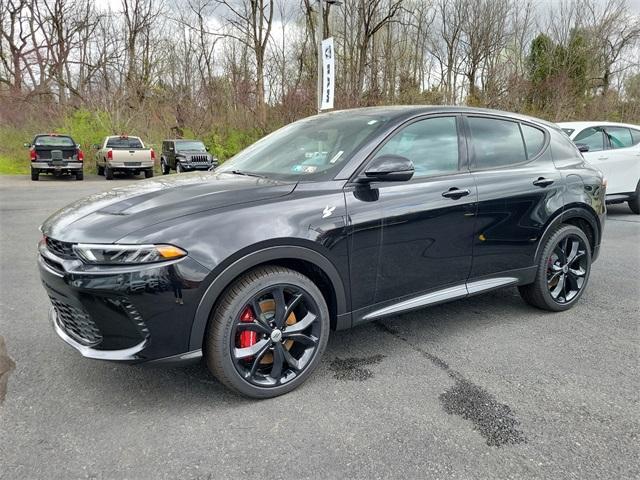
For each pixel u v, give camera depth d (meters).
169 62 32.94
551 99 28.66
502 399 2.80
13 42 30.61
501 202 3.68
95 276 2.39
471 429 2.51
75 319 2.64
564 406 2.73
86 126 25.27
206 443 2.38
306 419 2.60
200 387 2.94
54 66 30.77
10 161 22.92
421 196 3.27
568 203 4.12
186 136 27.59
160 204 2.68
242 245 2.57
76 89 31.14
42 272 2.71
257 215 2.68
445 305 4.46
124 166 19.50
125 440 2.40
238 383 2.69
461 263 3.56
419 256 3.31
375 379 3.04
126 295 2.38
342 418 2.61
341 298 3.02
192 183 3.07
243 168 3.55
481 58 32.53
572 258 4.28
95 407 2.70
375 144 3.18
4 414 2.62
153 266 2.40
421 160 3.41
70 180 19.08
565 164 4.30
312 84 25.55
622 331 3.83
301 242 2.75
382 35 30.08
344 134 3.37
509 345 3.56
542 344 3.58
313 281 3.04
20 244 6.85
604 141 8.97
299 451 2.32
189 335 2.53
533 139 4.20
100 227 2.51
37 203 11.36
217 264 2.51
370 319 3.19
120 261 2.39
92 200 2.97
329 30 28.59
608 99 30.64
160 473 2.16
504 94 28.34
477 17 32.06
